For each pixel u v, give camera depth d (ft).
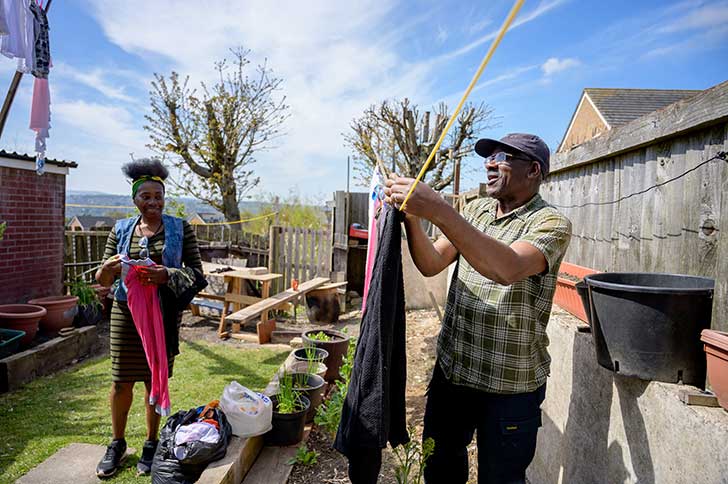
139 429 12.21
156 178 9.67
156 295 9.18
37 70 9.78
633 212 8.05
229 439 9.92
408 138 44.29
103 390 14.96
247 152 44.93
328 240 30.19
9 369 14.83
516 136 6.53
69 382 15.65
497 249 5.11
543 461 9.30
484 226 6.97
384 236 5.69
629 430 5.98
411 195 4.93
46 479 9.70
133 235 9.62
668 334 5.29
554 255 5.67
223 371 17.26
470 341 6.50
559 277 9.63
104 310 23.32
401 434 5.97
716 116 5.42
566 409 8.17
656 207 7.30
